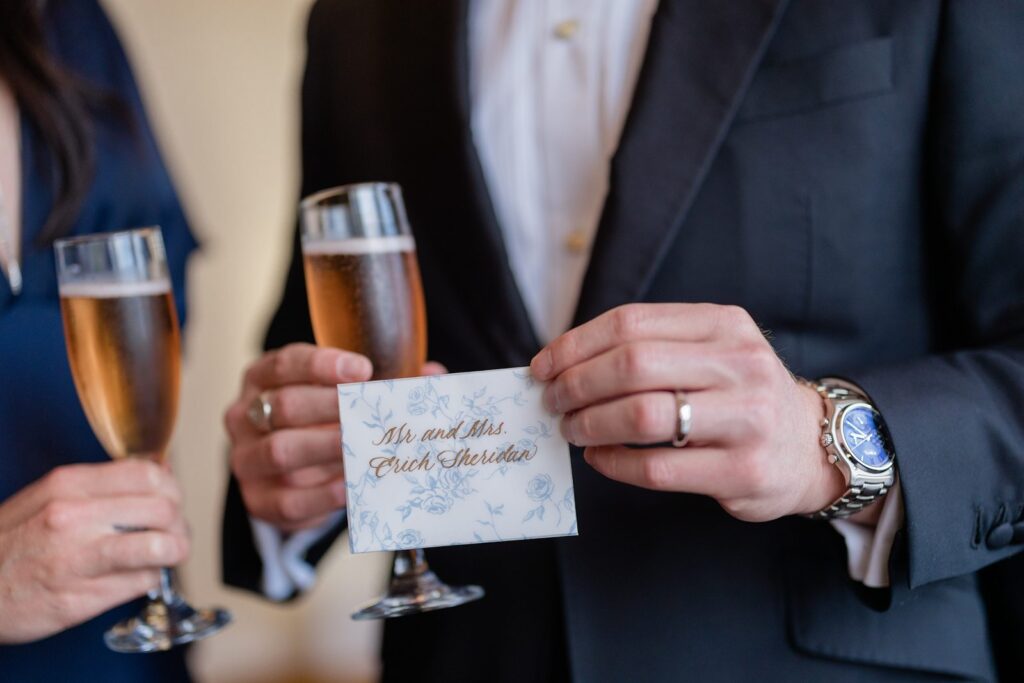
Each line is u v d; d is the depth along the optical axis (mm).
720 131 601
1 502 692
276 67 2031
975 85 575
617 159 610
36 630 566
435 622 670
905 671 590
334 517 735
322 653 1965
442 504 521
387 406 524
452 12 668
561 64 667
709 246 610
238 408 661
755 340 493
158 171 827
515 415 518
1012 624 622
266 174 2021
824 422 535
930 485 533
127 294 582
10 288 717
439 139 664
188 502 1852
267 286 2031
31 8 732
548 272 668
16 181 736
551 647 630
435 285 670
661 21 617
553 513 516
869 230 596
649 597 607
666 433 482
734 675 596
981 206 579
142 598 743
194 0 1896
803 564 597
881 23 595
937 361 577
